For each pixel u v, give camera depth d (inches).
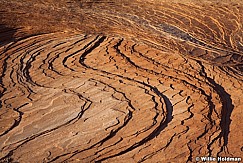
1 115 283.6
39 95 308.0
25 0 518.6
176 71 344.5
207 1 532.1
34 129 267.3
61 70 345.7
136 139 254.5
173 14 487.8
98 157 239.3
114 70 345.4
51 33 419.2
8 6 492.7
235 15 485.4
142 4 523.5
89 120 275.6
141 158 238.1
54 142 253.4
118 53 376.5
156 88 316.2
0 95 308.7
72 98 303.1
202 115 279.1
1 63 357.1
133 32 428.5
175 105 292.0
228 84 324.8
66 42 398.3
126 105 292.2
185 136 257.1
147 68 349.1
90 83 324.5
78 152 243.9
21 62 359.3
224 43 413.4
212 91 311.9
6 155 242.4
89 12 487.8
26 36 410.6
